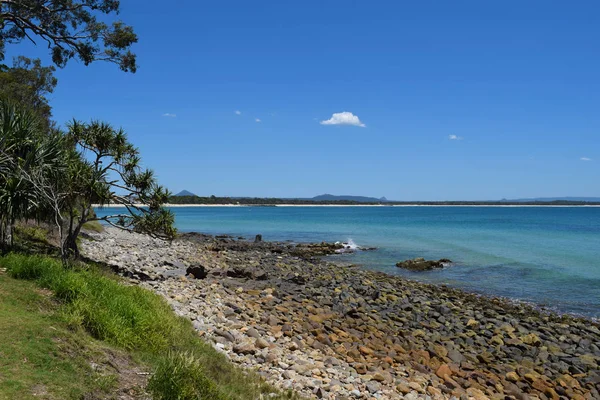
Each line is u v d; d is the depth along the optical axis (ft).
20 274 34.50
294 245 154.40
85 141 55.98
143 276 62.08
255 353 37.01
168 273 67.82
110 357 25.64
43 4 97.81
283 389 31.04
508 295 82.99
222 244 141.90
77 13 100.94
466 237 196.54
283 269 94.43
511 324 61.72
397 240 182.09
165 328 33.63
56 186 50.16
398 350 46.37
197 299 53.16
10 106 50.83
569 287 89.56
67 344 24.58
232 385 28.37
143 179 57.36
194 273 69.46
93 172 52.85
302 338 45.34
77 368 22.89
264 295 63.21
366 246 158.71
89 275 38.42
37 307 28.53
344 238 190.49
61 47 100.89
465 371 43.21
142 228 59.26
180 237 157.28
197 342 34.63
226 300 55.88
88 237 98.22
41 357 22.45
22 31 98.07
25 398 18.99
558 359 48.80
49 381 20.83
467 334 55.16
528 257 130.11
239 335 41.47
